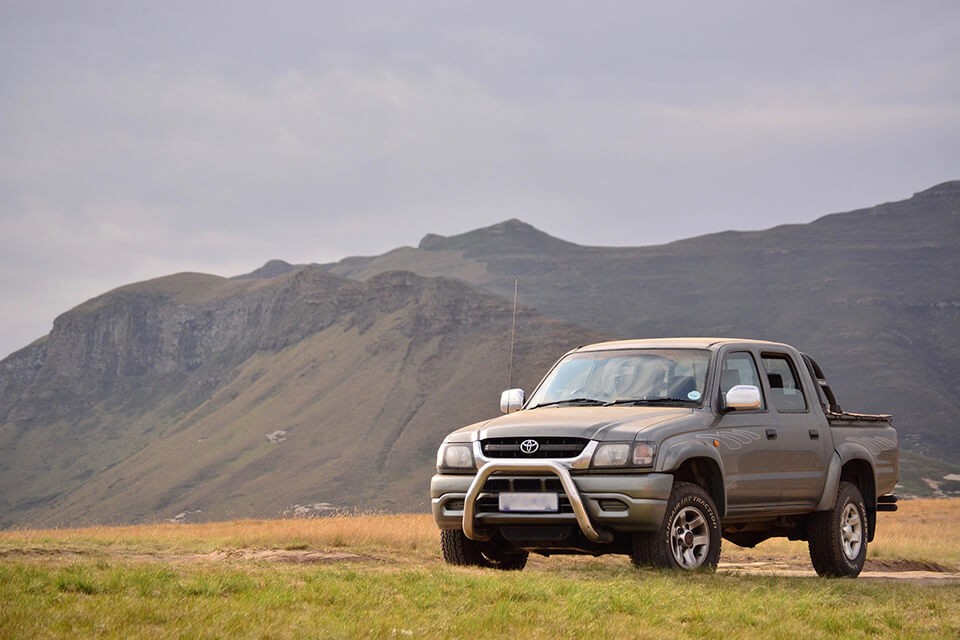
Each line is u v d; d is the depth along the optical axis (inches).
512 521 445.4
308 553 591.2
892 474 590.6
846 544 549.0
